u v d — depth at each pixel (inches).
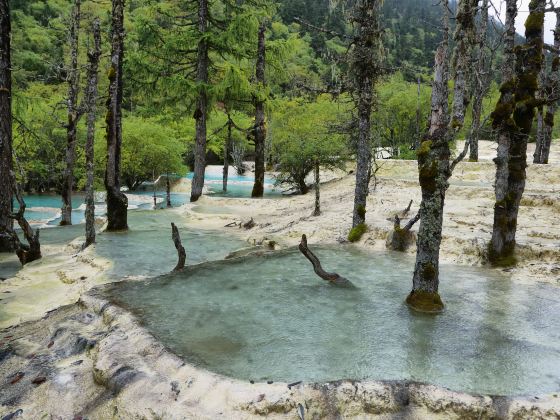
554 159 965.8
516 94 310.3
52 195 1099.3
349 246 398.9
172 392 156.1
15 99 583.8
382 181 756.6
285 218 560.1
